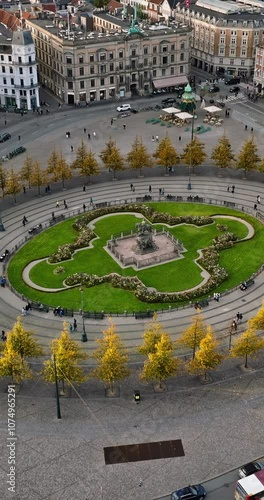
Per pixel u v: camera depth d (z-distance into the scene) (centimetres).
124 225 13512
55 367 8106
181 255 12331
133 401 8662
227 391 8825
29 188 15462
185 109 19900
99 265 12056
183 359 9456
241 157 15338
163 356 8438
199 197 14675
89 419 8362
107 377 8438
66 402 8662
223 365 9344
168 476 7500
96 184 15612
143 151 15638
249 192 14950
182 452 7819
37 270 11931
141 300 10944
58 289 11331
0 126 19675
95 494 7262
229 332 10050
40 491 7300
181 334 9994
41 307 10738
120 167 15625
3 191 14738
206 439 8006
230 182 15525
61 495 7256
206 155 16112
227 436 8050
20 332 8881
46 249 12638
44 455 7794
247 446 7894
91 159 15288
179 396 8744
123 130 19000
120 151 17300
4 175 14825
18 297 11150
